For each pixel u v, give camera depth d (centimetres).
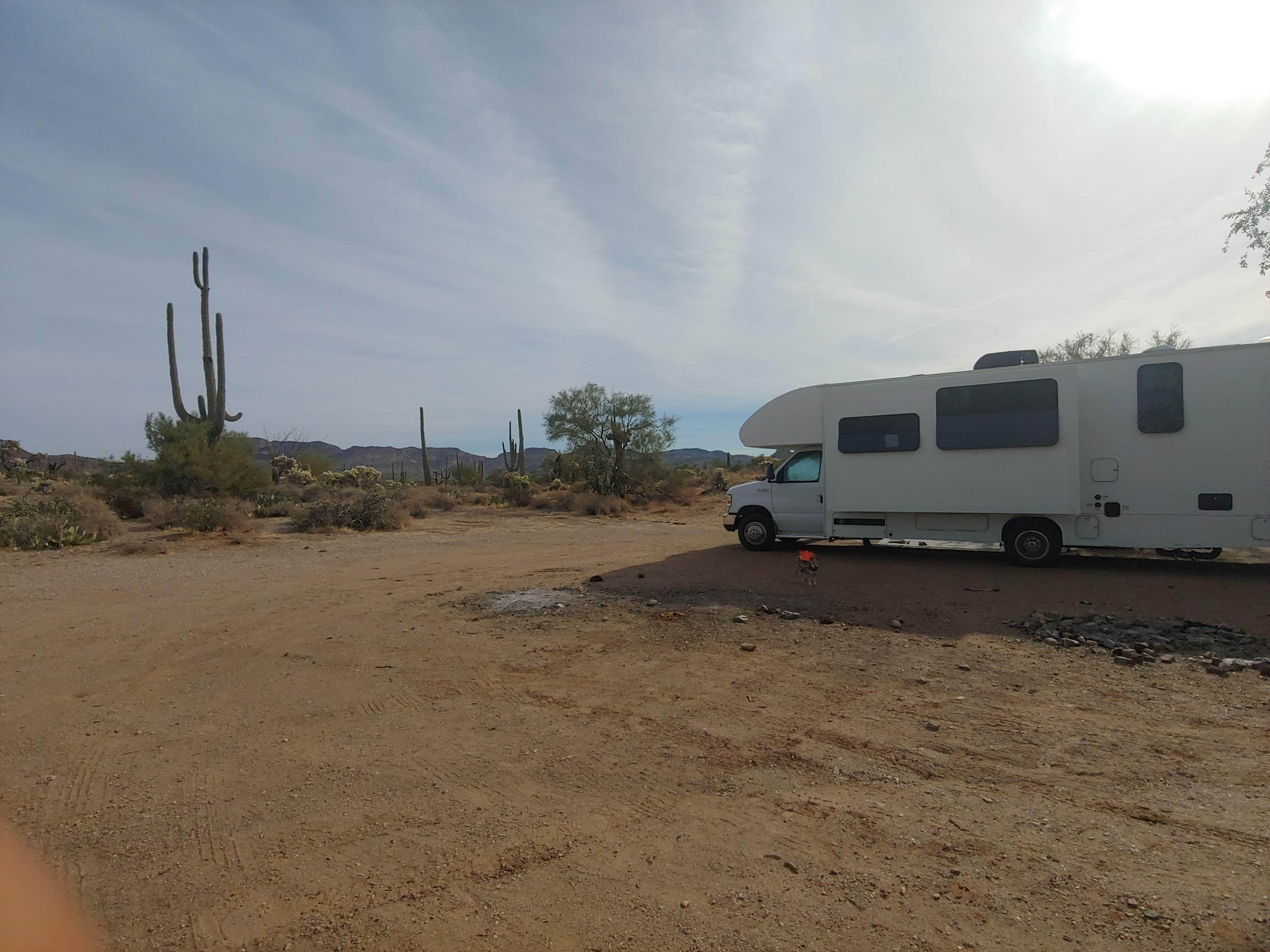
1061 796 406
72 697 614
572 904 314
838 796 412
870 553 1290
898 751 471
